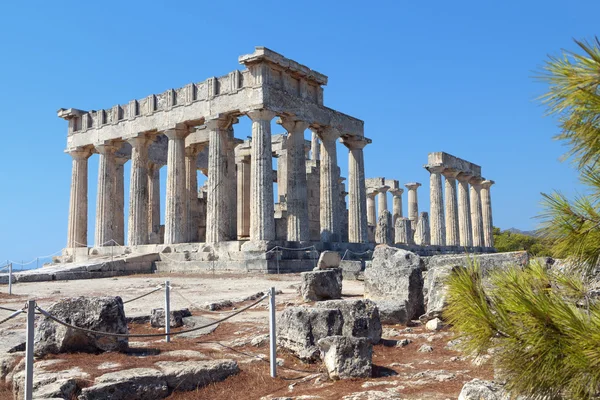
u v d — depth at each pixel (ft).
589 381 13.92
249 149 154.71
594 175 14.98
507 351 15.17
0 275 99.96
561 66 13.78
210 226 120.47
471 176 199.52
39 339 34.53
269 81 115.75
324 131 134.00
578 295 15.99
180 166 131.23
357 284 84.28
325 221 132.26
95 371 30.66
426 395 26.71
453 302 16.66
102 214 145.59
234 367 32.89
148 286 85.92
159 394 29.53
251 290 77.61
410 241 161.68
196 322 48.42
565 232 15.70
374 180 211.61
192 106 127.34
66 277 106.11
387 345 39.14
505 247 249.34
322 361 33.37
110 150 148.36
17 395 29.25
